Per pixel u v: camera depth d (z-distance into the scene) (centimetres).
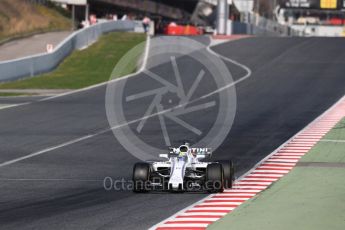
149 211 4859
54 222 4459
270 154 7925
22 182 6222
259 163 7262
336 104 13150
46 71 19075
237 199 5291
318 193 5512
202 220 4528
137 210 4900
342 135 9444
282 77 17375
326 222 4409
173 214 4750
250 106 12838
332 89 15388
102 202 5225
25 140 9038
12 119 11144
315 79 17025
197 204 5100
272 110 12300
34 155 7881
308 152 8031
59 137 9306
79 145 8644
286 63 19962
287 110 12319
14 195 5569
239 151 8175
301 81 16700
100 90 15662
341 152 8031
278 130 10000
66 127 10262
